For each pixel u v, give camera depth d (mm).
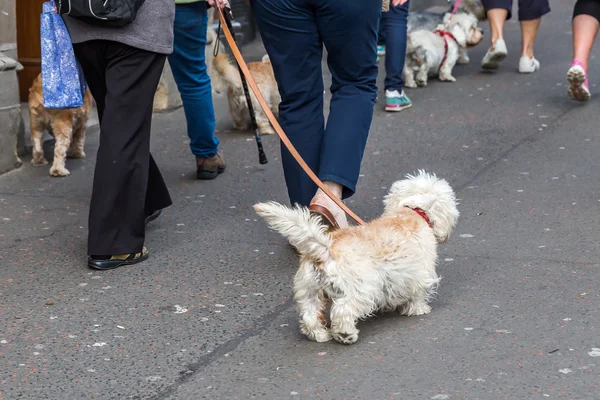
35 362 3684
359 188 6355
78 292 4441
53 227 5480
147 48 4633
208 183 6523
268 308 4242
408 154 7297
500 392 3346
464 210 5742
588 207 5730
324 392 3395
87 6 4492
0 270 4734
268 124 8156
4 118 6570
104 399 3385
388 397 3338
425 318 4078
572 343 3752
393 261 3787
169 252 5035
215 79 8102
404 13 8875
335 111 4773
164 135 8023
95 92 5008
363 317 3941
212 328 4020
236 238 5293
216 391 3434
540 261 4785
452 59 10500
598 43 12648
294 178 4871
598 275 4547
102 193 4715
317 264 3635
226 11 5602
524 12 10602
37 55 8664
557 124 8180
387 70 8922
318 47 4789
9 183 6430
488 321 4020
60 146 6613
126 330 3994
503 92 9758
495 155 7188
